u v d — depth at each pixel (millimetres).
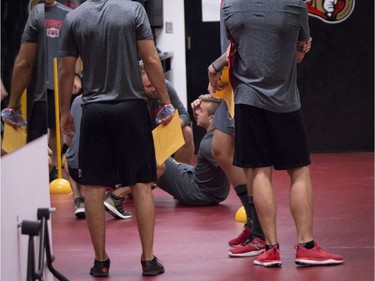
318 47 30969
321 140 31172
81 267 15281
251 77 14609
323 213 19719
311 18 30938
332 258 14797
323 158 29641
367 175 25500
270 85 14539
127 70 14039
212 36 31344
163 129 14930
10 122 10211
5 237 9820
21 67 10891
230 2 14688
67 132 15047
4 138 9852
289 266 14828
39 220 11031
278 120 14617
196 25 31312
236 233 17781
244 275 14336
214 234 17734
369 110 31016
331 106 31109
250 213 16406
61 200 22625
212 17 31266
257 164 14773
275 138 14680
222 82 15117
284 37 14430
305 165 14867
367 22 30844
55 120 24688
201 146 20516
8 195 9984
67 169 20234
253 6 14484
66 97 14734
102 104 14086
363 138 31125
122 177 14320
